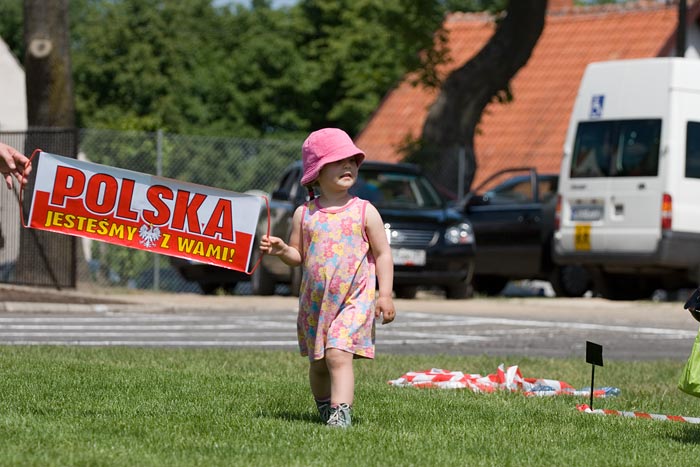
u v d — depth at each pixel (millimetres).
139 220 9570
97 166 9469
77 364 12977
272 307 26188
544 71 57812
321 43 74750
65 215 9430
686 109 28375
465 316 24734
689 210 28234
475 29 61562
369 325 9539
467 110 38281
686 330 22578
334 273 9508
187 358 14609
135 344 17516
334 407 9375
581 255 29156
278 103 71812
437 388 12492
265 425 9188
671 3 58531
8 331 19422
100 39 65875
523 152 53812
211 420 9375
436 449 8484
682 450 8891
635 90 28766
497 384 12906
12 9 74812
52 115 30422
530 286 42375
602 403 11805
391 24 41938
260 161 33812
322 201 9750
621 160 28719
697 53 55969
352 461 7910
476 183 53250
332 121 73312
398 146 38062
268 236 9648
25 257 28688
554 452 8594
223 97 70875
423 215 28812
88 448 8016
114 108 64625
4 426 8773
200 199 9664
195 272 30531
